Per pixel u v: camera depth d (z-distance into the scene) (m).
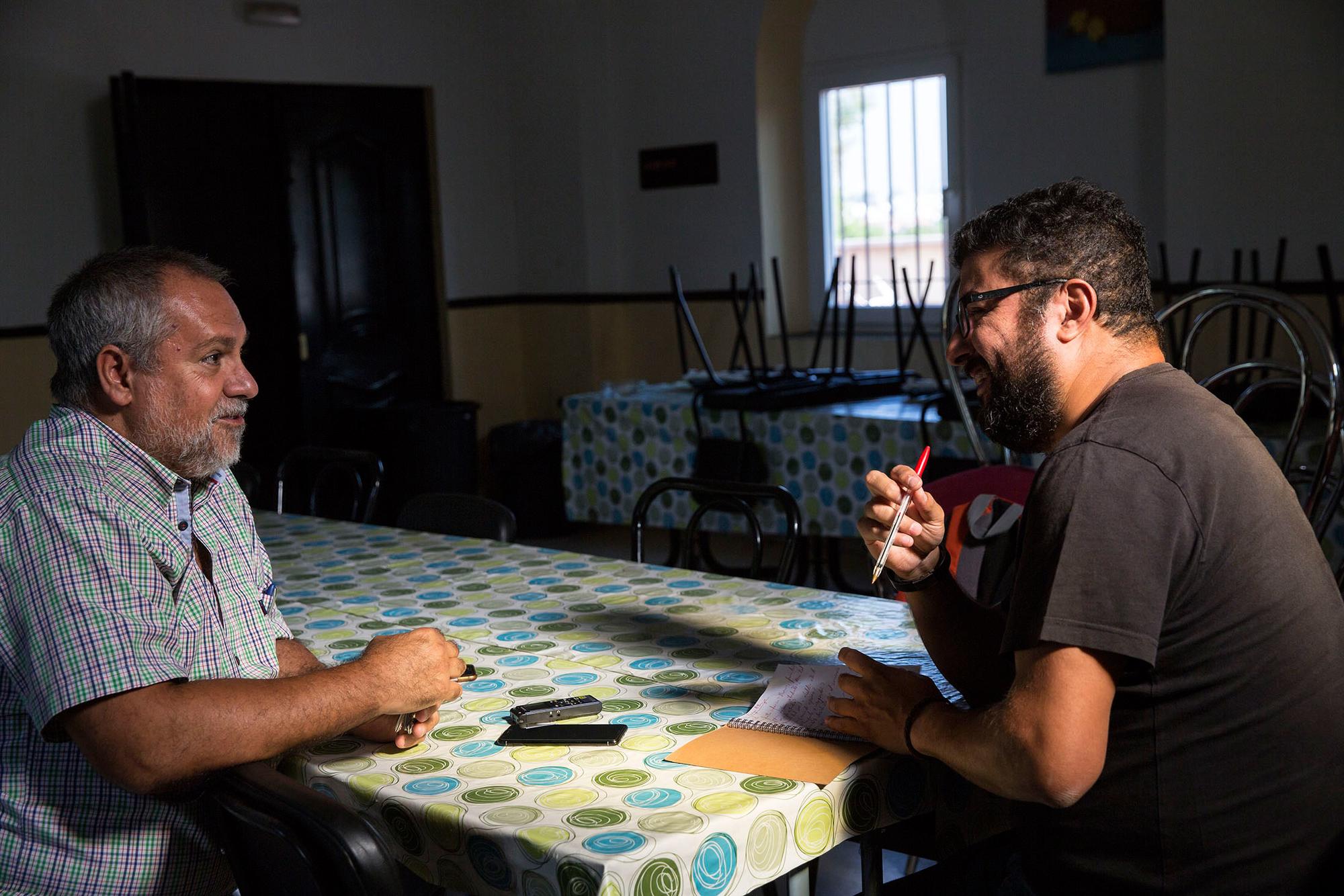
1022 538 1.14
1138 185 4.72
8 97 5.07
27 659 1.19
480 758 1.25
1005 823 1.40
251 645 1.47
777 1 5.52
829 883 2.38
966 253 1.24
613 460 4.20
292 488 5.85
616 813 1.08
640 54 6.08
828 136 5.72
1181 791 1.09
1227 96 4.34
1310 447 2.87
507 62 6.47
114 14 5.28
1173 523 1.05
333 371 6.05
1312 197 4.19
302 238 5.87
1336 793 1.09
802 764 1.19
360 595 1.99
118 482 1.29
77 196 5.27
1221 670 1.07
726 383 4.04
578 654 1.61
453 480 5.75
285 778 1.08
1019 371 1.21
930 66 5.29
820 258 5.83
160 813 1.28
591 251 6.27
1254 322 3.46
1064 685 1.04
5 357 5.12
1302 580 1.10
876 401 3.86
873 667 1.25
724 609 1.82
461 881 1.10
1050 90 4.90
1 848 1.27
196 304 1.32
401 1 6.11
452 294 6.40
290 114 5.77
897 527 1.36
